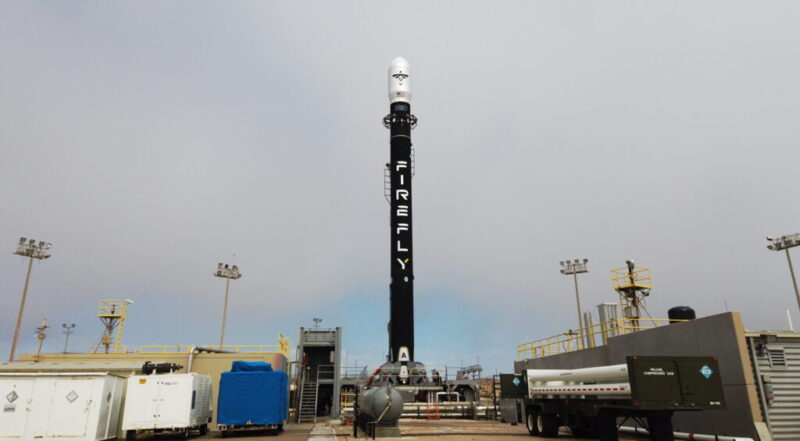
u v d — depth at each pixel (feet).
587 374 64.54
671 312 82.02
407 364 143.74
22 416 68.90
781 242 169.68
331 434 88.43
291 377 142.51
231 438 83.05
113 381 76.33
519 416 105.81
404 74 171.32
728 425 62.75
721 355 64.54
